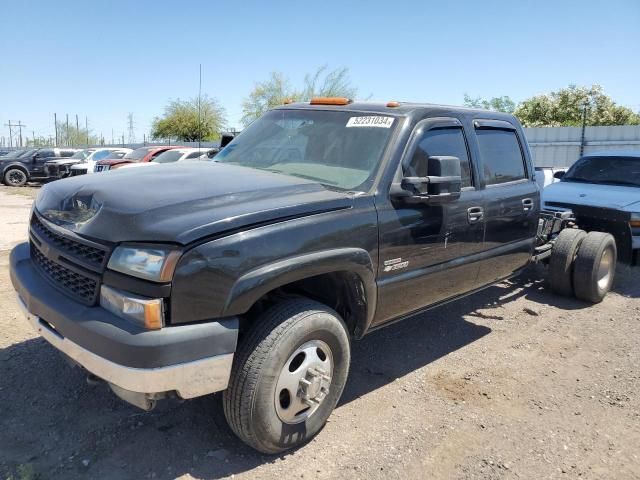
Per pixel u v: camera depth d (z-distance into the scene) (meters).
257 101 34.69
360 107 4.12
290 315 2.94
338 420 3.54
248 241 2.71
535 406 3.86
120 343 2.47
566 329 5.43
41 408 3.49
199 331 2.57
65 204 3.11
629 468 3.18
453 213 4.03
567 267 6.18
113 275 2.60
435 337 5.11
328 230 3.08
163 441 3.19
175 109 42.97
